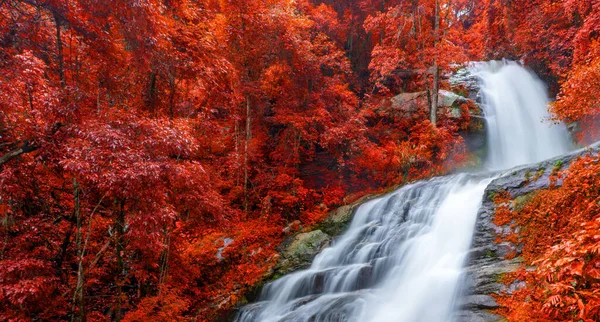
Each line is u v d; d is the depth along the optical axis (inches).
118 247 345.1
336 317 334.3
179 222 449.7
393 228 452.8
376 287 376.8
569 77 454.9
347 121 668.7
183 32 454.6
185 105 516.4
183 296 452.1
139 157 261.6
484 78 805.9
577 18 687.7
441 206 426.3
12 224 283.7
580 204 256.4
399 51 747.4
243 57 620.4
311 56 705.0
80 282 287.7
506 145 709.9
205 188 408.8
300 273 458.9
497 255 301.7
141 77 428.5
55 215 341.1
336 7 978.7
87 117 300.8
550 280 167.3
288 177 634.2
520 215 314.7
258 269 498.9
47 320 297.0
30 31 321.4
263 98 698.2
